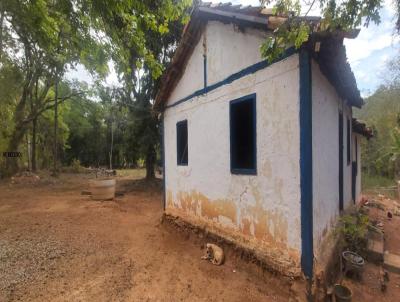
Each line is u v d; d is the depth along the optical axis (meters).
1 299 3.85
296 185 4.08
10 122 19.53
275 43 3.24
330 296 4.05
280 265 4.28
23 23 4.84
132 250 6.05
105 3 3.77
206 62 6.17
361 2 2.70
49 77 19.02
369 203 11.52
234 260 5.20
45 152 30.23
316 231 4.16
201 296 4.17
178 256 5.76
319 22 3.33
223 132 5.63
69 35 4.61
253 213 4.87
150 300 4.04
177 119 7.55
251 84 4.90
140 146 15.88
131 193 14.26
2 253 5.45
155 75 5.00
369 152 19.44
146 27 4.68
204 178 6.28
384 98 18.89
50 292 4.12
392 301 4.48
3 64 13.73
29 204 10.94
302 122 3.98
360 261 4.98
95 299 3.99
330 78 5.00
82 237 6.77
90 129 37.25
